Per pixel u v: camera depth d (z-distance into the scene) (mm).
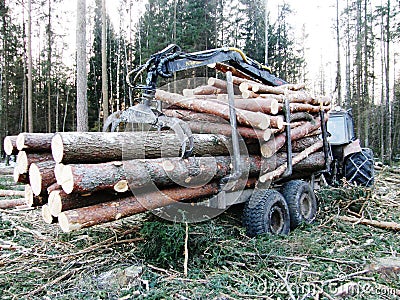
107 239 4066
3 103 21906
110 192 3373
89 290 2902
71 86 28734
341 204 5656
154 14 25391
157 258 3438
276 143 4434
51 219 3318
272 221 4480
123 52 29266
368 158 6844
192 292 2877
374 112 23422
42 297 2850
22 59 24219
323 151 5895
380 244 4145
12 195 7176
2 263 3555
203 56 4582
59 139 2902
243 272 3299
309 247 3846
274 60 27609
